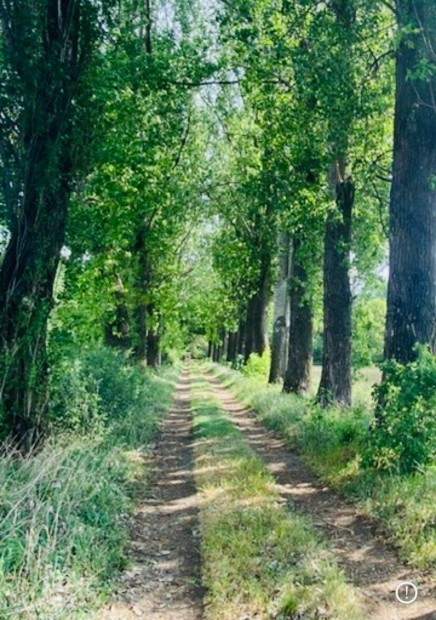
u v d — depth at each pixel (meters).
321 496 8.38
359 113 10.52
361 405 12.28
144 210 15.26
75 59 9.48
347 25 10.07
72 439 9.38
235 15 11.91
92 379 11.93
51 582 4.87
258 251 25.84
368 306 22.16
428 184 9.26
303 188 12.98
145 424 13.48
